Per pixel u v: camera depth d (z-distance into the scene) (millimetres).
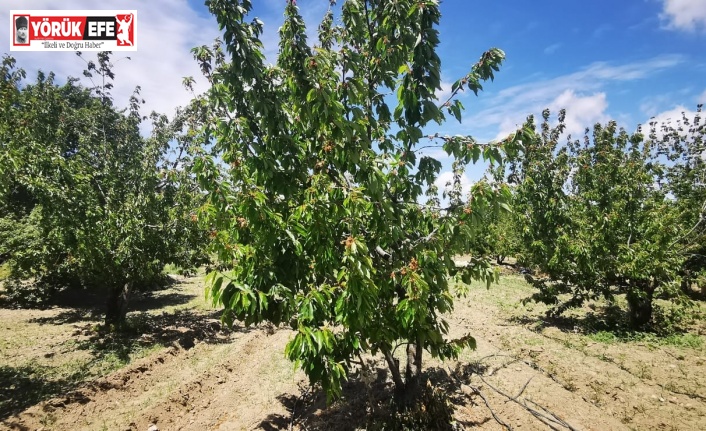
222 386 7539
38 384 7566
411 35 3904
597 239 9938
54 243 10586
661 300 13406
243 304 3174
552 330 10211
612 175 10773
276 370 7902
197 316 13273
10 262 12672
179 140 11133
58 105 11250
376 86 4695
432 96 3953
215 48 4465
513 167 12586
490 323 11023
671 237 9562
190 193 11047
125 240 9703
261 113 3707
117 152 11609
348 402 6098
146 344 10133
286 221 3680
